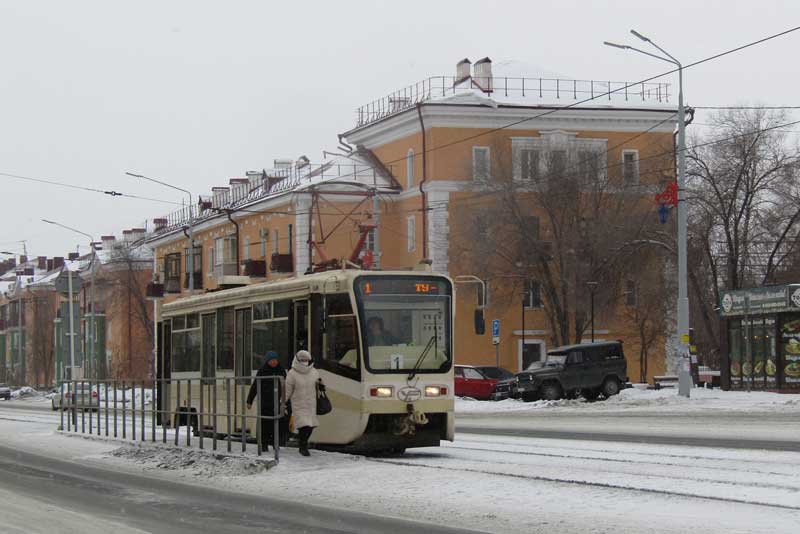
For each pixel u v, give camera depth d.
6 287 128.88
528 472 17.41
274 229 71.31
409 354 20.88
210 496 16.58
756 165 54.97
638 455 19.70
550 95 64.69
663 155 60.72
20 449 27.47
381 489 16.44
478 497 15.03
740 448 20.52
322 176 67.31
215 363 25.59
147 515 14.41
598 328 62.59
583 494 14.74
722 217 54.88
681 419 31.02
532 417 35.53
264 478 18.47
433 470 18.28
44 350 107.62
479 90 64.12
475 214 59.28
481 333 23.72
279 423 20.94
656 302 58.84
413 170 64.56
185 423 23.95
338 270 21.55
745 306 42.50
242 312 24.30
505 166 60.41
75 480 19.27
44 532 12.87
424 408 20.80
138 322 98.69
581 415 35.62
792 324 40.50
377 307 20.78
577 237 57.22
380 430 20.66
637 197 57.59
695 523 12.24
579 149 61.38
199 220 82.25
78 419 31.47
